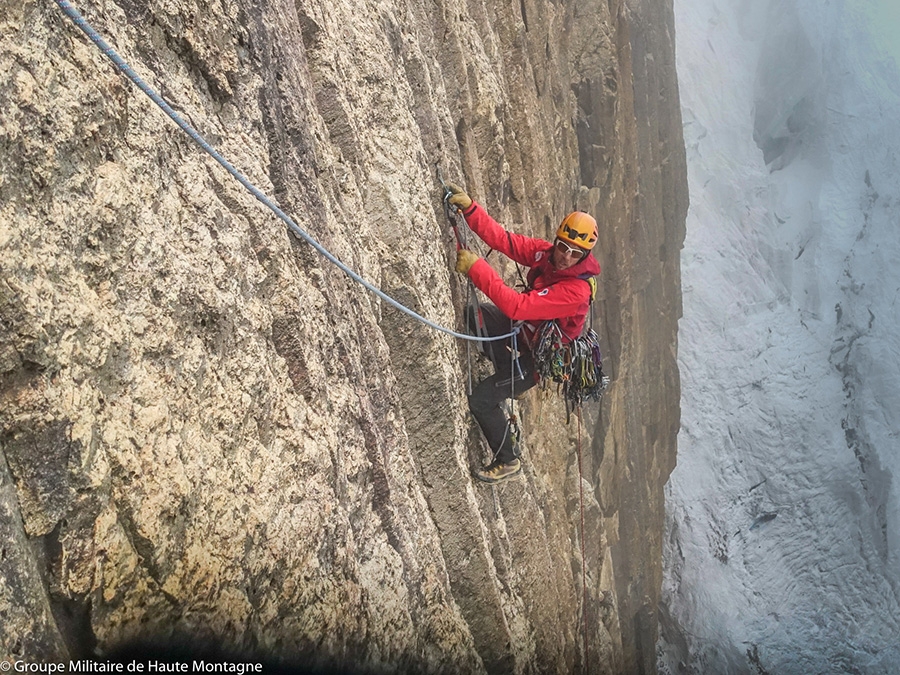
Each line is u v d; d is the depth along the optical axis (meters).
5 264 2.52
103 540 2.78
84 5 2.99
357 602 4.18
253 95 4.01
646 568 15.30
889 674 20.52
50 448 2.63
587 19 11.98
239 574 3.36
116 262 2.99
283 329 3.98
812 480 22.44
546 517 8.37
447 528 5.89
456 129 7.18
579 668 9.16
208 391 3.38
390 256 5.32
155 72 3.40
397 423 5.24
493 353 6.14
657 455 16.53
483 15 8.05
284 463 3.77
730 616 19.89
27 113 2.66
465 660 5.48
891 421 23.52
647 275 14.84
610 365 13.35
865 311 24.83
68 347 2.71
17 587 2.48
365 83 5.46
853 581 21.64
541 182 9.03
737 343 23.66
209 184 3.60
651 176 15.28
